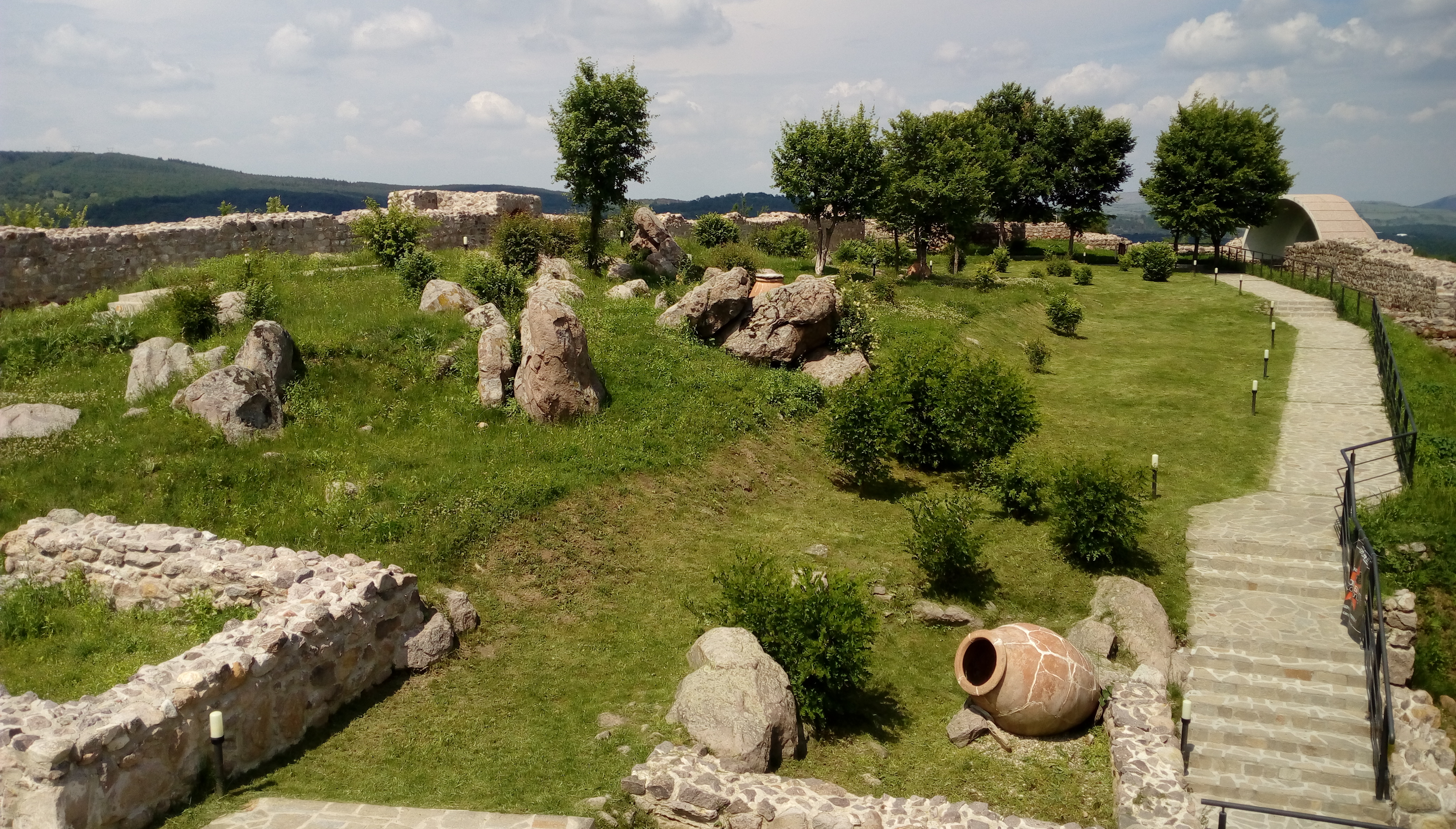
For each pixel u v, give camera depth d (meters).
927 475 17.94
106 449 13.34
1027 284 35.84
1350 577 13.13
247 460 13.54
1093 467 14.62
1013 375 18.42
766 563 11.63
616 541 13.62
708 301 21.20
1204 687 11.85
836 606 10.69
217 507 12.53
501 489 13.60
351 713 9.48
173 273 21.94
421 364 17.22
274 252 26.78
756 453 17.39
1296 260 41.69
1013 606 13.55
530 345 16.44
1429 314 28.95
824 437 18.22
